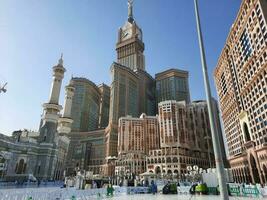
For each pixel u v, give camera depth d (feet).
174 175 298.76
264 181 244.63
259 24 257.55
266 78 247.09
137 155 511.40
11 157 305.53
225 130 417.69
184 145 491.31
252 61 278.05
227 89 384.27
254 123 278.67
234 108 355.15
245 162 306.35
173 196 112.88
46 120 379.96
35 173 332.60
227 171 168.35
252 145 276.00
